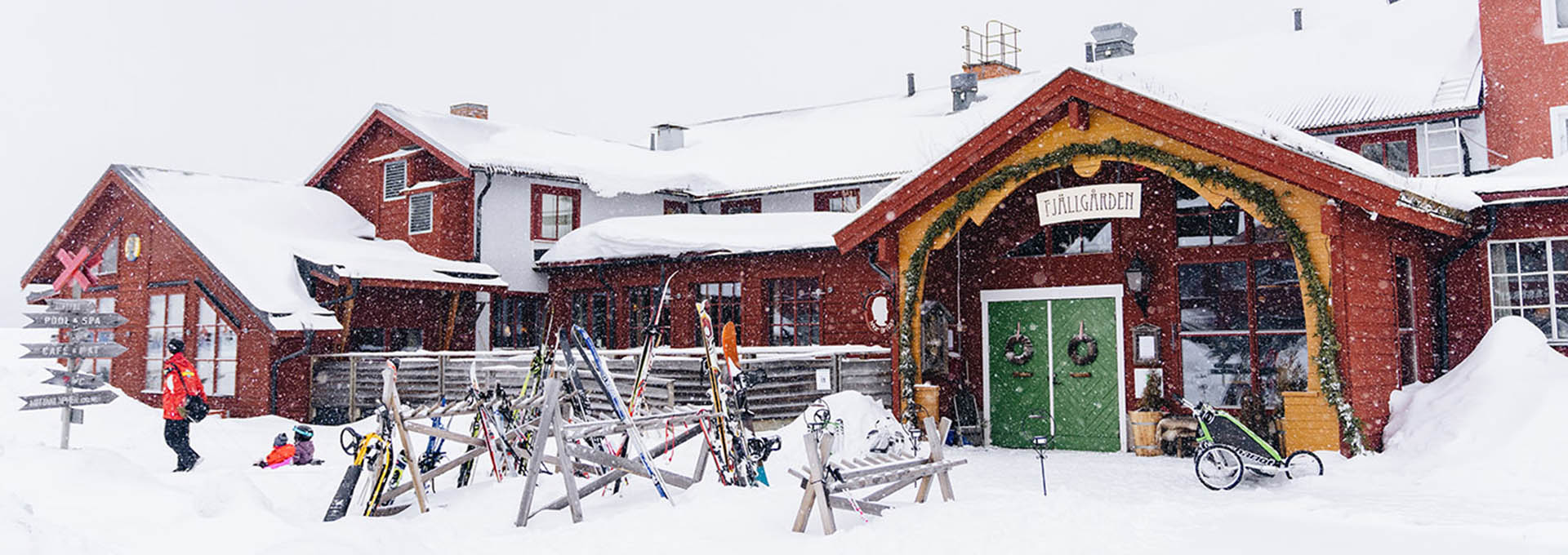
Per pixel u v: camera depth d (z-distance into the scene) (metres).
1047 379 14.84
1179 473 11.38
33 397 10.45
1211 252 13.88
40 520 6.49
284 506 8.91
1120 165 14.46
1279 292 13.52
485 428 9.45
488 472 10.60
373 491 8.56
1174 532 7.37
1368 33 20.92
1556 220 13.19
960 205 13.48
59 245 21.89
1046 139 13.04
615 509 8.61
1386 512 8.10
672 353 15.43
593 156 24.64
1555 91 16.62
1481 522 7.69
